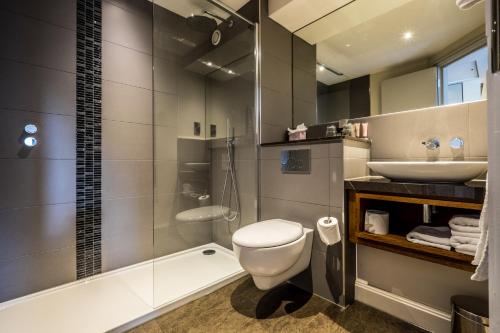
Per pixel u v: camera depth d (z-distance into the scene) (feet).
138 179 6.68
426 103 5.06
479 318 3.32
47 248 5.33
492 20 1.57
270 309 4.76
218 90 7.54
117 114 6.32
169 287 5.49
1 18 4.78
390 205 5.00
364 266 4.96
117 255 6.32
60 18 5.45
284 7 6.11
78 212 5.74
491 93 1.57
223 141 7.48
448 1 4.92
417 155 5.01
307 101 6.95
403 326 4.25
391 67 5.58
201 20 7.13
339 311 4.67
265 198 6.25
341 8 5.99
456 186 3.30
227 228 7.33
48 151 5.32
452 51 4.82
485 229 2.30
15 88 4.92
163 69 6.94
